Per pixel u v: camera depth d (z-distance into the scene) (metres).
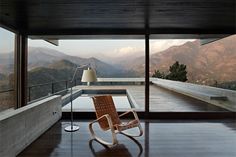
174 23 5.94
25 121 4.21
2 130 3.32
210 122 6.26
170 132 5.29
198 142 4.59
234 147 4.32
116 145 4.43
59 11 4.75
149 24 6.05
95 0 4.07
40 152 4.08
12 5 4.32
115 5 4.34
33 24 5.98
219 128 5.62
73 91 6.75
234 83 6.85
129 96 6.83
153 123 6.12
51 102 5.72
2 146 3.32
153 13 4.93
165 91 6.88
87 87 6.80
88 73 5.23
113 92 6.80
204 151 4.12
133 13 4.94
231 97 6.89
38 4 4.28
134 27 6.43
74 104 6.82
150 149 4.23
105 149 4.25
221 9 4.64
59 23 5.89
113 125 4.58
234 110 6.88
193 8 4.57
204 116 6.73
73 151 4.14
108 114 4.82
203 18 5.41
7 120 3.49
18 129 3.91
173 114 6.72
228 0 4.09
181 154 3.99
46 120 5.37
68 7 4.47
